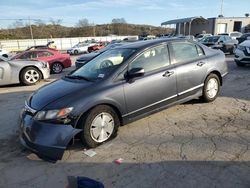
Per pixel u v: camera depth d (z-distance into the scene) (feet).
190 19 133.18
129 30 273.33
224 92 21.88
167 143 12.78
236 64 38.81
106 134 13.08
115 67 13.65
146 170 10.59
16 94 25.80
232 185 9.33
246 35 77.51
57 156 11.35
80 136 12.39
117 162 11.30
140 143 12.97
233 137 13.05
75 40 162.30
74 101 11.89
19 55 39.96
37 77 31.30
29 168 11.27
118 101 13.07
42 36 220.64
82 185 7.60
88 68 15.31
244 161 10.81
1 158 12.21
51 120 11.57
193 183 9.57
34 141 11.59
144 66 14.40
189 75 16.34
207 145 12.34
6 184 10.21
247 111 16.81
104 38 170.91
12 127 16.07
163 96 15.02
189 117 16.10
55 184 10.09
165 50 15.55
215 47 55.42
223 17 151.33
